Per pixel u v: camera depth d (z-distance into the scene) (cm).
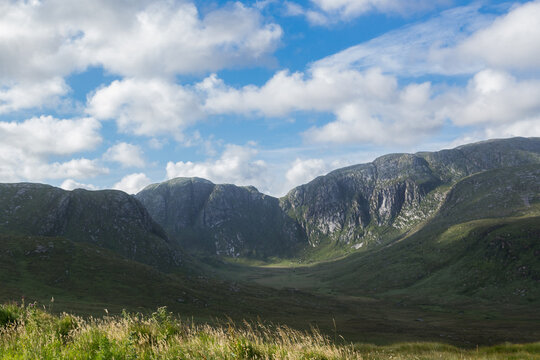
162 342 764
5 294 7156
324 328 8162
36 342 735
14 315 1023
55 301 7269
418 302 14438
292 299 13850
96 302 8050
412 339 7188
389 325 9244
